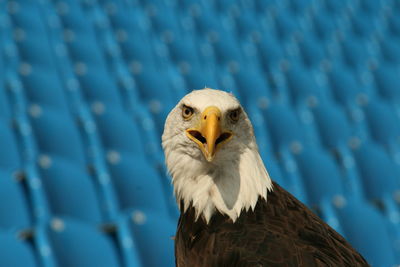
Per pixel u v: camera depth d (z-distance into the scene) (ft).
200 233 14.74
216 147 14.80
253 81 54.34
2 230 24.02
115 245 24.22
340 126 47.01
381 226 29.40
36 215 26.37
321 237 14.17
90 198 28.55
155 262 24.16
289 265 12.94
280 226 14.25
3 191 26.25
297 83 57.98
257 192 14.83
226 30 72.28
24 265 21.57
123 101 47.83
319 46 73.00
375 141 50.78
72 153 34.32
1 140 31.37
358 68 68.49
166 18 69.21
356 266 13.74
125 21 65.31
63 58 51.26
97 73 46.88
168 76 51.08
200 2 77.51
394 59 78.64
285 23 78.48
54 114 34.71
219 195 14.80
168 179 33.45
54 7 61.41
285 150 35.81
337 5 87.30
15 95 39.45
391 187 39.37
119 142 37.40
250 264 13.15
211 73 53.72
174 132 15.40
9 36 51.26
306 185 34.94
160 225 24.94
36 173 26.94
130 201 30.25
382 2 91.35
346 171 37.65
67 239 22.61
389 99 66.28
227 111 14.92
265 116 43.39
